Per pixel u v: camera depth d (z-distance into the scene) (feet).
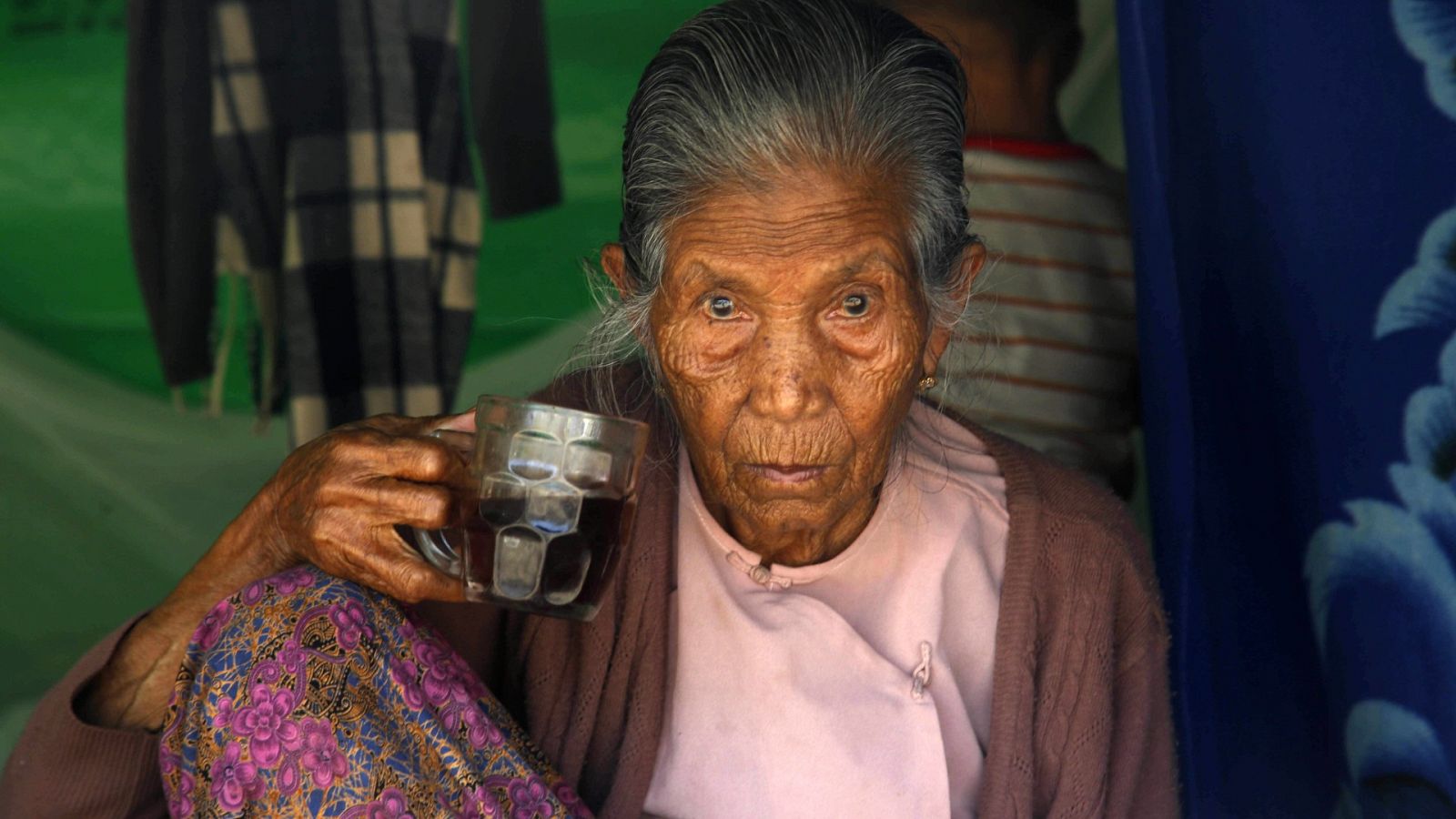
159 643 4.56
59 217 9.33
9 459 9.37
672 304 4.34
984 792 4.84
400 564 4.05
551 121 9.44
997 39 7.86
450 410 9.04
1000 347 7.66
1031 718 4.99
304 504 4.17
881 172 4.23
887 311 4.29
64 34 9.23
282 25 8.46
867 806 4.69
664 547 4.90
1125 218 7.95
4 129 9.29
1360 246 5.81
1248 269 6.12
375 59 8.59
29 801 4.49
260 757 3.87
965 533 5.08
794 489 4.36
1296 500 6.16
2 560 9.39
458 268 9.04
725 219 4.19
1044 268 7.77
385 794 3.85
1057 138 8.09
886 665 4.82
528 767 4.26
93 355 9.42
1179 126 6.18
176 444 9.44
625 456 3.90
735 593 4.92
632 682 4.89
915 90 4.29
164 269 8.66
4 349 9.30
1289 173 5.92
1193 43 6.10
